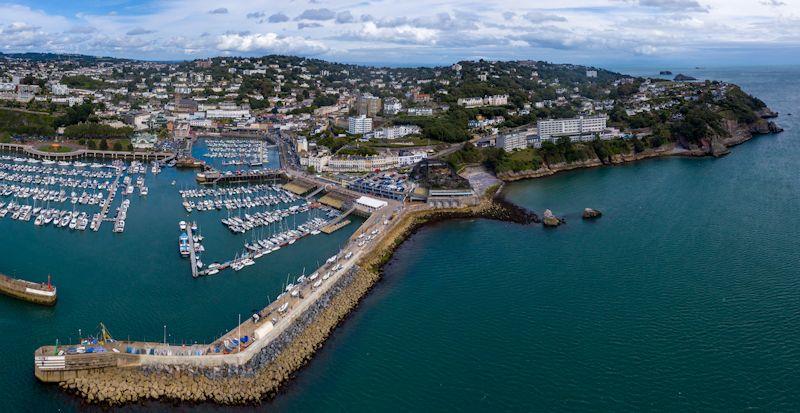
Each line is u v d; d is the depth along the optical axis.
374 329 199.75
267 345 178.50
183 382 161.38
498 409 158.88
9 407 153.00
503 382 170.38
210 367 166.38
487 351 186.25
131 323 198.50
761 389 165.38
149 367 164.75
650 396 163.38
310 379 170.75
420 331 198.62
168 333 191.75
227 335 180.75
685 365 177.38
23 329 192.50
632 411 157.62
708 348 186.00
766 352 183.12
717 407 158.38
